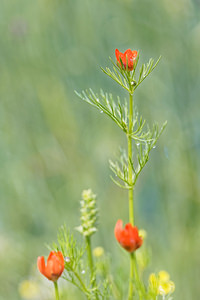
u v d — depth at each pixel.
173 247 1.86
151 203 2.08
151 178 2.07
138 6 2.20
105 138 2.16
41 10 2.32
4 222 2.16
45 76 2.28
